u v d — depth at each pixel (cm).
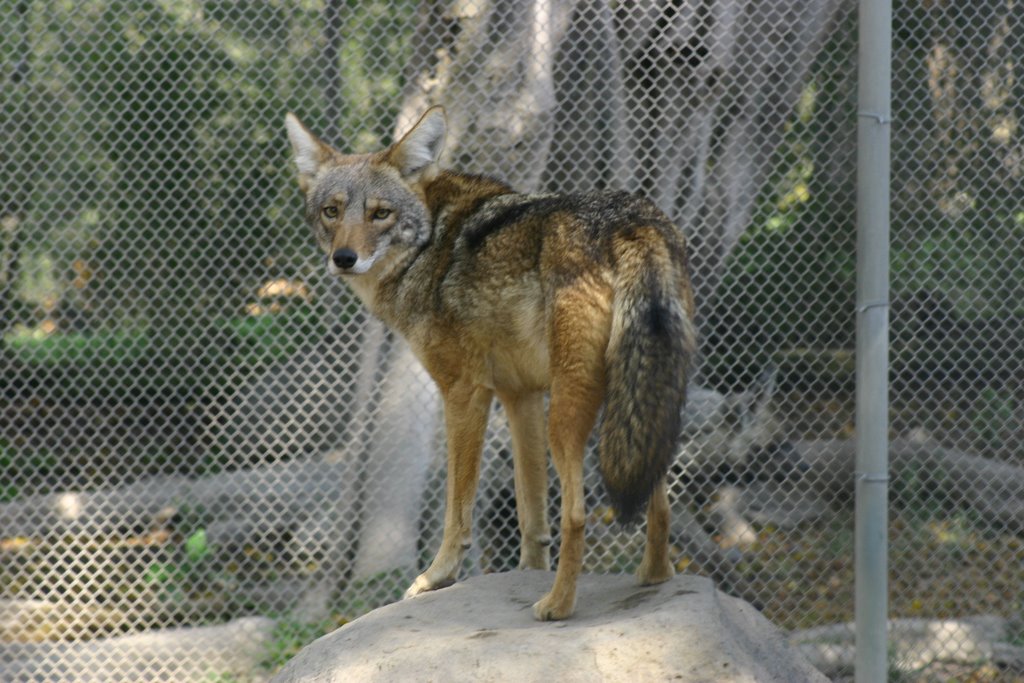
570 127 913
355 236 641
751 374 973
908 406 858
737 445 964
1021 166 835
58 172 960
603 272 527
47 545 834
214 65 974
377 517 880
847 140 922
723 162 945
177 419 1059
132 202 893
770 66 916
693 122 923
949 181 862
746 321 963
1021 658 816
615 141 910
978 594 862
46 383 1021
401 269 657
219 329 952
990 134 855
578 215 556
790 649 580
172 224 978
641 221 535
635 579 601
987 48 856
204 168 940
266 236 913
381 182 656
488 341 603
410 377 880
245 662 816
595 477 884
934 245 859
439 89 916
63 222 966
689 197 936
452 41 905
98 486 877
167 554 896
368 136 1012
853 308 924
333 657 509
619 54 911
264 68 961
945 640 824
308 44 998
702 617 498
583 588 596
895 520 903
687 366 509
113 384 1051
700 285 936
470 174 680
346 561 884
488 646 487
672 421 498
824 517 973
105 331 991
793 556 950
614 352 511
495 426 905
